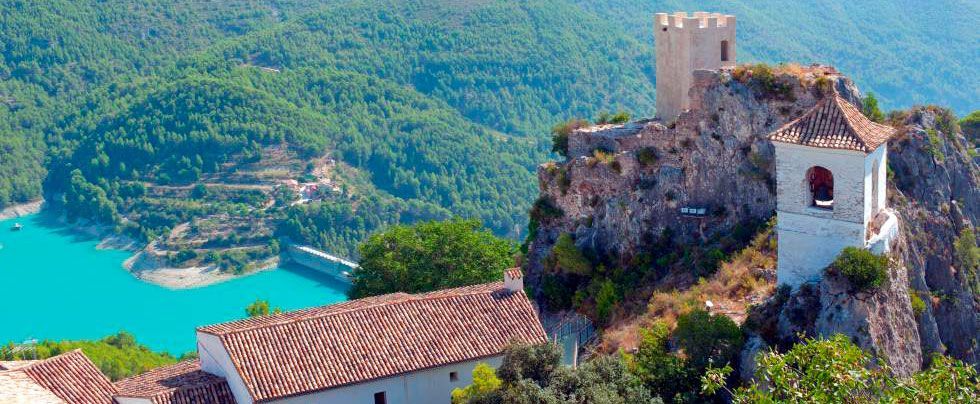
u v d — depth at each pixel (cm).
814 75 8250
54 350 11206
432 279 9425
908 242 7494
